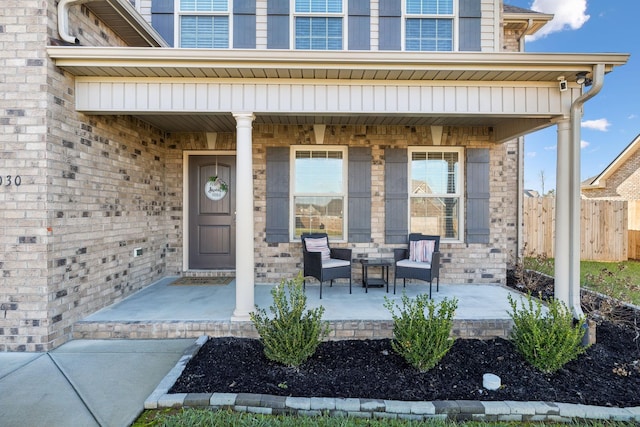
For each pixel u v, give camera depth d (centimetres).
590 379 309
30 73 349
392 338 393
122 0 409
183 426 237
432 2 570
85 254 406
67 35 367
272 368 322
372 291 530
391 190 581
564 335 313
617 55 363
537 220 902
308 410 264
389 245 583
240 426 240
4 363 328
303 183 593
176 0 559
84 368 321
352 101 402
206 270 619
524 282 601
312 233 568
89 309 412
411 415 262
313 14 561
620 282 528
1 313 351
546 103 409
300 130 579
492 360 342
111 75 385
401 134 582
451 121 543
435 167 597
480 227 584
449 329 322
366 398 275
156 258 580
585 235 931
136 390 286
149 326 389
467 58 367
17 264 348
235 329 391
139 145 523
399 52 364
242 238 394
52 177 356
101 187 434
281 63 369
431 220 599
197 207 623
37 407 261
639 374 316
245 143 395
